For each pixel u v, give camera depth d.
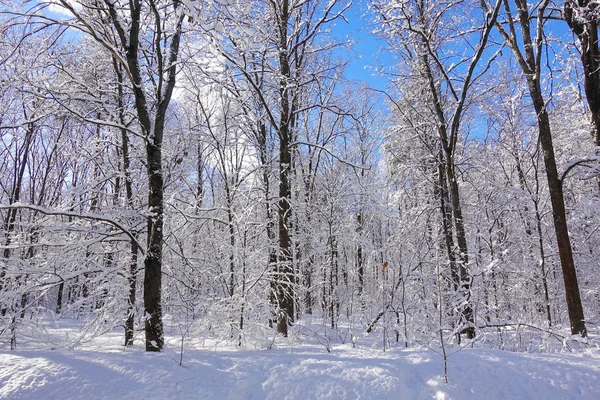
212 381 4.36
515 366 4.53
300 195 16.34
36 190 19.62
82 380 4.26
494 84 12.76
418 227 12.58
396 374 4.40
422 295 9.20
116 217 7.95
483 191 14.73
